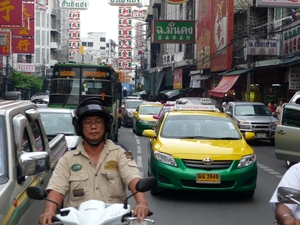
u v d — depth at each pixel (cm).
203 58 3659
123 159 393
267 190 983
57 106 1781
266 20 2862
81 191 386
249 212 797
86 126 388
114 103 1873
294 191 329
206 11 3612
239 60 3030
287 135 1182
